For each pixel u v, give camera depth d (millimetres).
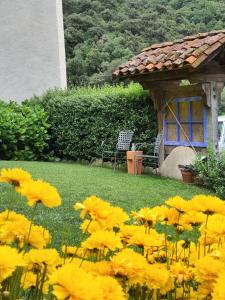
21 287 1641
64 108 15320
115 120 13508
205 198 1925
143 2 29641
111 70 27328
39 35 19828
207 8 28453
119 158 13164
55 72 20016
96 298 1137
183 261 2008
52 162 14945
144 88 11938
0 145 14906
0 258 1277
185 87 11086
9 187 7906
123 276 1550
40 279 1613
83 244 1686
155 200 8125
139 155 11844
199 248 1996
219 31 10555
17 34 19609
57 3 20438
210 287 1521
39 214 6258
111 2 30125
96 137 14047
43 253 1541
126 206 7492
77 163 14812
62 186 8812
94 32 29406
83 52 28750
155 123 12508
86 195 8062
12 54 19516
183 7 29109
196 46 10141
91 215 1686
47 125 15703
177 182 10461
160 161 11953
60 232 5270
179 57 10195
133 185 9594
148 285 1595
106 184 9461
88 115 14359
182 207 1994
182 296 1785
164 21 28703
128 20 28984
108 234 1648
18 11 19641
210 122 10422
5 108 15703
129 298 1680
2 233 1669
